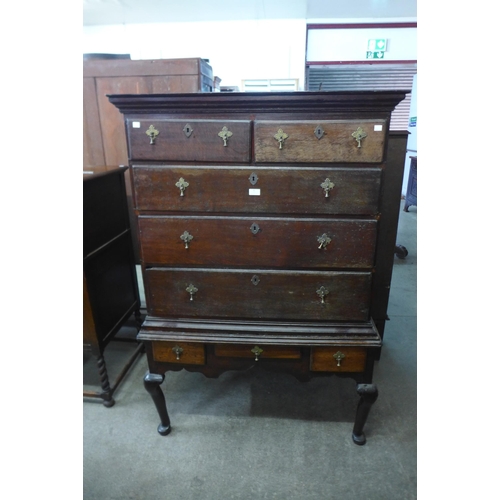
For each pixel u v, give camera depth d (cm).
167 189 119
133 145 116
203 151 114
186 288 130
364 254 120
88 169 167
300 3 393
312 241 120
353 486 127
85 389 175
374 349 127
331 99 105
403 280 296
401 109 552
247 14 427
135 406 166
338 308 127
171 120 113
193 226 122
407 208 510
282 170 113
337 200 115
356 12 430
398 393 172
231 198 118
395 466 134
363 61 478
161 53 462
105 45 464
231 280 127
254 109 109
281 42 457
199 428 153
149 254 127
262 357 133
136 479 131
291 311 129
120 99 111
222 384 179
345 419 157
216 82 225
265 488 127
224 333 130
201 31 454
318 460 137
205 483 129
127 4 386
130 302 193
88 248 151
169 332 133
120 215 179
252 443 145
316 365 132
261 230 120
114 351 206
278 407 164
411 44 468
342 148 110
